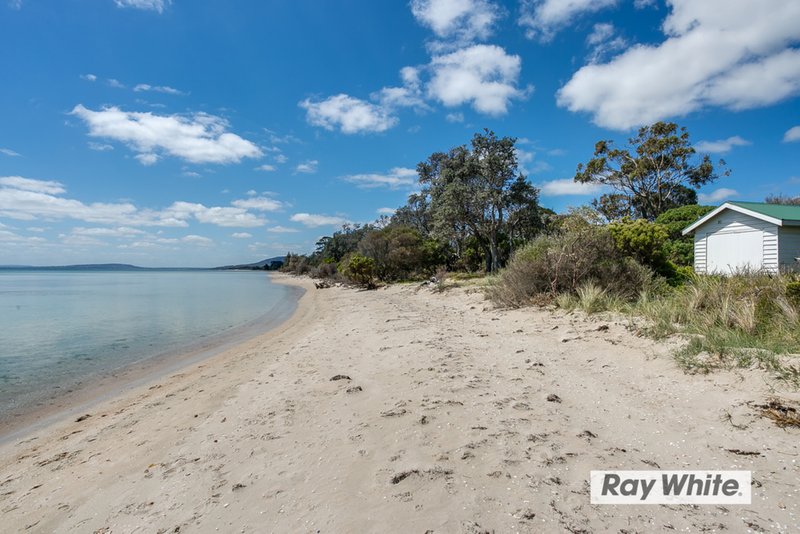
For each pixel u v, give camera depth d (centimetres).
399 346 856
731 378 462
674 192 3500
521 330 908
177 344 1341
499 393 518
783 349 497
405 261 3512
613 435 388
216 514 311
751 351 508
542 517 273
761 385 430
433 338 910
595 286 1084
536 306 1137
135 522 315
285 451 408
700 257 1631
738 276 870
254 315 2181
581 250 1146
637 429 396
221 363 993
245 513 308
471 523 270
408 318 1316
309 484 339
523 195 3058
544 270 1204
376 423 450
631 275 1100
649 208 3466
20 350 1257
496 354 728
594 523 265
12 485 425
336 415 491
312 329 1412
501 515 277
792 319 589
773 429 356
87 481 409
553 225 1534
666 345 616
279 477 357
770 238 1352
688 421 397
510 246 3269
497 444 379
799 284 627
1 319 2053
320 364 790
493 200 2967
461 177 3155
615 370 574
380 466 355
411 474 336
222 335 1512
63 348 1283
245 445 434
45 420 666
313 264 9862
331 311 1945
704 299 768
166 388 798
